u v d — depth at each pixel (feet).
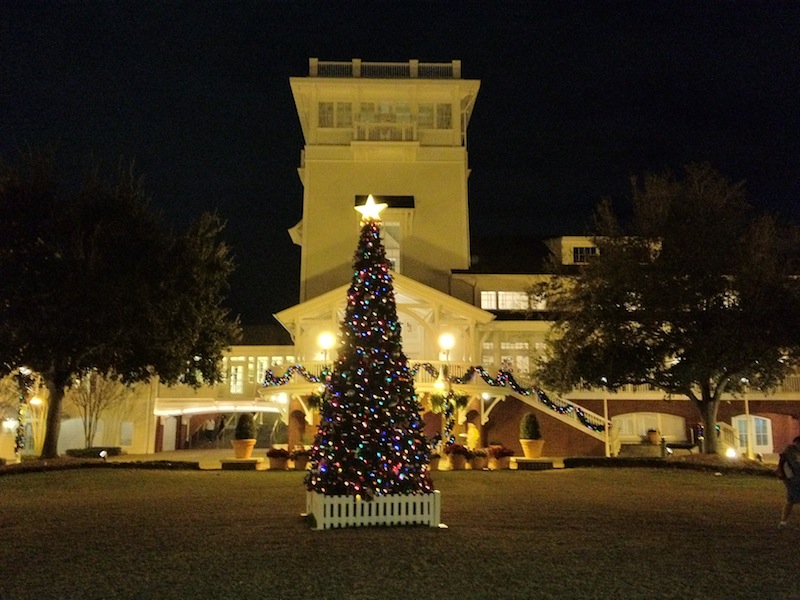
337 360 40.70
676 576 28.14
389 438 38.65
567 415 96.12
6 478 64.08
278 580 27.17
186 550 32.27
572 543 34.06
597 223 86.63
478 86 117.08
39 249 77.36
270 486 56.90
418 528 37.52
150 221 85.35
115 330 78.95
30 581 27.14
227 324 98.78
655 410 110.93
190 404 128.88
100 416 119.03
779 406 112.27
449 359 101.71
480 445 94.48
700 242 78.18
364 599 24.88
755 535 36.63
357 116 116.16
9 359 77.05
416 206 114.73
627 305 81.76
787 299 74.59
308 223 113.80
